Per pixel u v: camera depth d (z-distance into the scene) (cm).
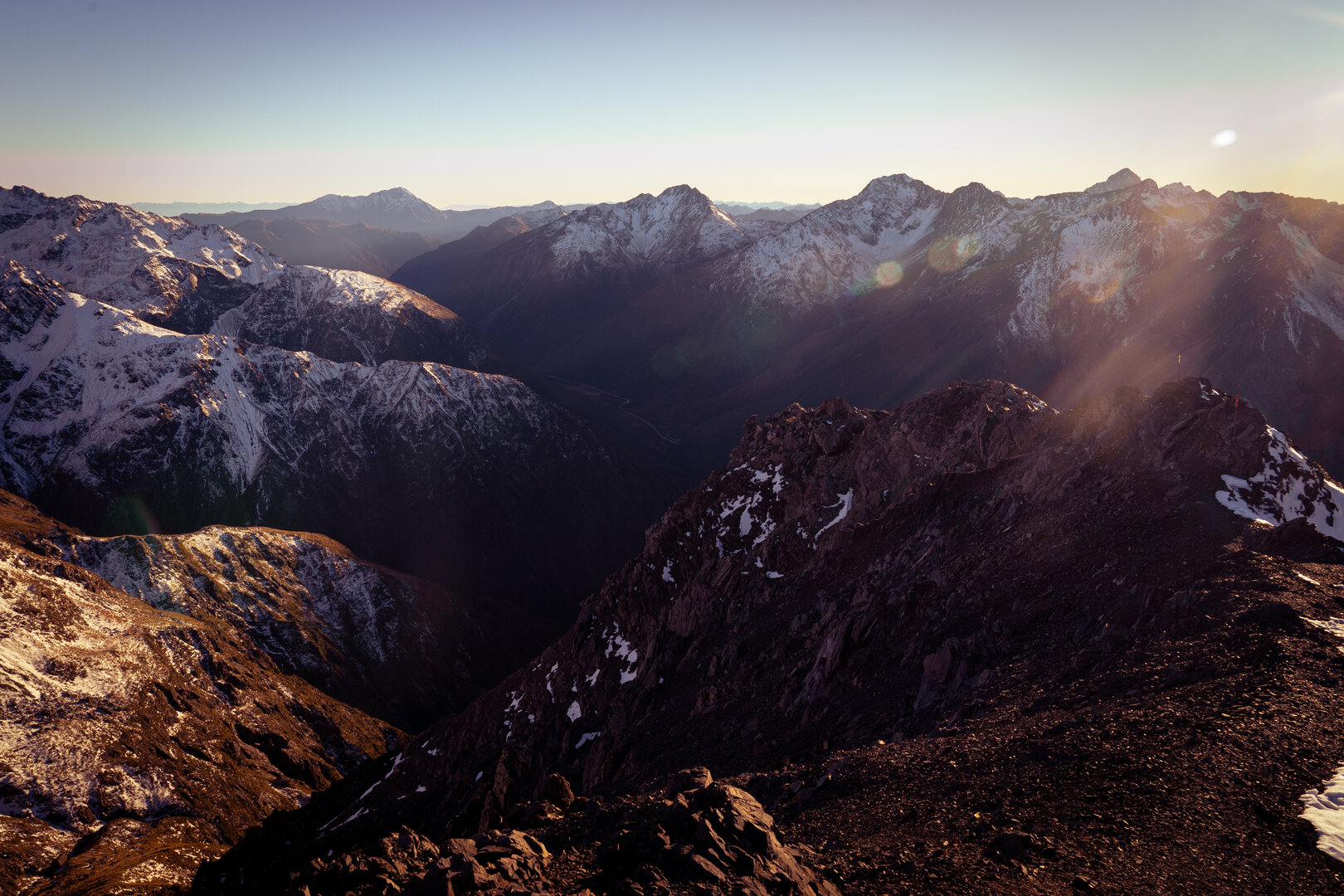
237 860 11300
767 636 7800
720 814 2530
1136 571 4925
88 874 11669
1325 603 3791
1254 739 2731
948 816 2714
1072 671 4034
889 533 8081
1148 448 6438
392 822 9912
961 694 4531
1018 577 5703
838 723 5222
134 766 15338
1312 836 2233
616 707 8762
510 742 9688
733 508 10706
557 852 2745
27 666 16375
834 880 2392
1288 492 5572
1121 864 2234
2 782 13812
